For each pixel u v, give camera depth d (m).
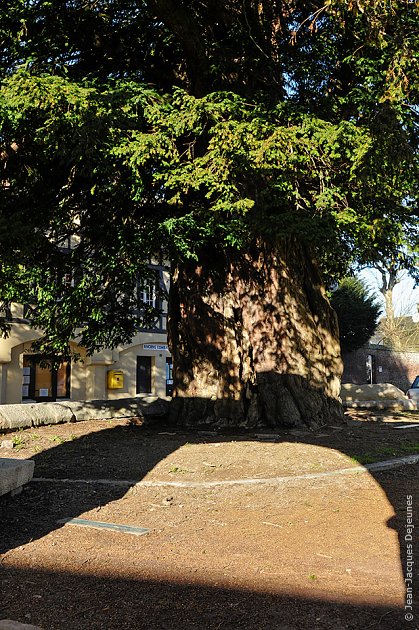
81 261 10.32
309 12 9.75
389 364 36.19
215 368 11.01
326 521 5.15
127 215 9.70
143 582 3.72
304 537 4.70
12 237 8.63
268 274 10.67
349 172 9.11
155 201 9.97
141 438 9.32
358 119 10.24
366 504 5.68
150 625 3.09
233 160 8.40
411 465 7.47
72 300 10.48
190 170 8.78
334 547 4.43
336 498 5.92
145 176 9.23
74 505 5.72
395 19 8.45
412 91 8.98
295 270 10.95
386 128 8.40
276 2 9.57
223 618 3.17
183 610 3.28
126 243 9.29
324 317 11.16
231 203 8.55
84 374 23.92
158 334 26.92
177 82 11.23
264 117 8.93
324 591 3.55
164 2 8.72
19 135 8.53
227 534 4.82
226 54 9.86
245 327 10.84
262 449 8.13
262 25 9.79
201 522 5.19
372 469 7.09
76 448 8.42
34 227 9.26
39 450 8.27
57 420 10.76
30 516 5.34
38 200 9.71
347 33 9.73
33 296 11.20
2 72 9.67
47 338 12.11
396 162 8.55
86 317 10.97
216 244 10.42
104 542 4.61
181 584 3.69
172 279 11.82
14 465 5.91
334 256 13.22
